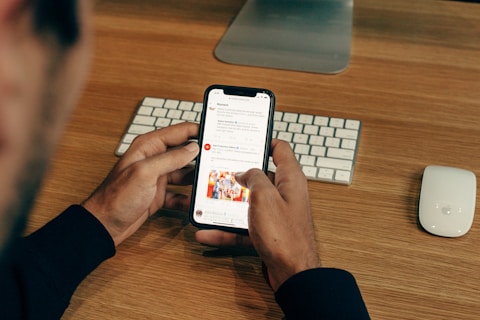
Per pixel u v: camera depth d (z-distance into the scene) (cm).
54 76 15
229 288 58
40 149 15
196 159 63
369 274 59
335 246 62
